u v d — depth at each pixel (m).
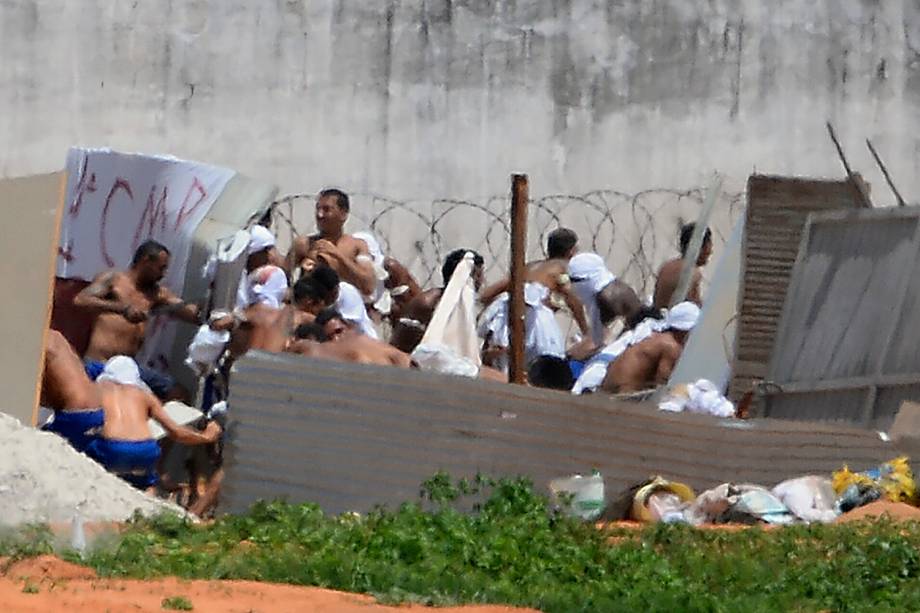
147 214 49.00
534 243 61.88
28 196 40.50
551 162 62.31
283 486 35.75
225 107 61.00
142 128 60.75
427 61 61.88
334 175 61.28
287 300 45.66
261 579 26.14
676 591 27.08
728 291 46.47
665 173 62.84
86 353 45.81
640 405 37.31
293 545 28.95
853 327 43.19
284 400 35.91
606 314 50.38
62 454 33.91
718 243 62.16
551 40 62.44
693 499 36.81
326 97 61.34
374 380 35.84
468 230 61.72
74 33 60.72
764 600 27.41
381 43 61.72
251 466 35.84
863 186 46.22
